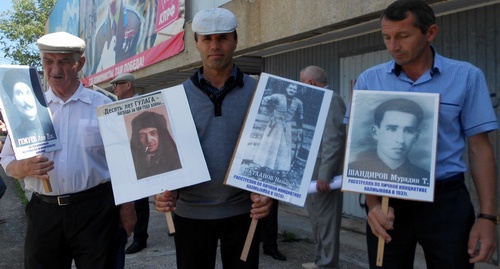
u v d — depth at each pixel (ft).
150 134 8.03
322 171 12.47
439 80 7.07
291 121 7.89
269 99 7.98
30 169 7.99
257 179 7.72
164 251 17.42
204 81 8.36
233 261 8.44
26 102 8.21
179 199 8.52
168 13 28.78
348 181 7.03
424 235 7.09
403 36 6.72
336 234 12.93
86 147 8.76
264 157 7.78
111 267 9.08
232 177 7.72
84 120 8.84
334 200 12.79
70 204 8.63
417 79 7.21
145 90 48.39
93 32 50.01
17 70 8.23
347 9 15.33
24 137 8.06
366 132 7.10
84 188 8.71
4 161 8.68
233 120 8.24
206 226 8.25
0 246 19.79
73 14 59.93
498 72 14.21
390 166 6.91
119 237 9.33
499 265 14.23
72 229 8.66
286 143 7.83
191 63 25.84
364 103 7.20
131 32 36.55
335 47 20.95
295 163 7.77
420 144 6.85
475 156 7.02
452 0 14.01
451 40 15.65
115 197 7.83
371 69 7.77
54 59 8.59
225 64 8.15
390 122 7.02
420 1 6.71
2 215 27.22
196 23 7.94
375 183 6.92
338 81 20.88
